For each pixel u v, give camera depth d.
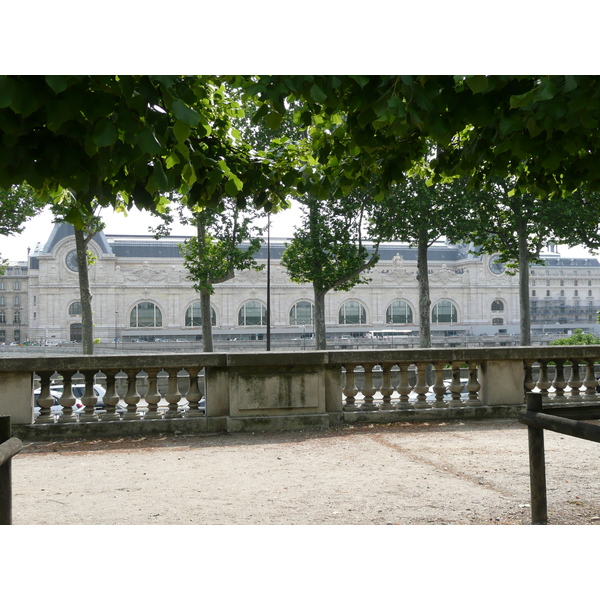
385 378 10.02
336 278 41.78
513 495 5.55
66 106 3.72
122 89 3.75
